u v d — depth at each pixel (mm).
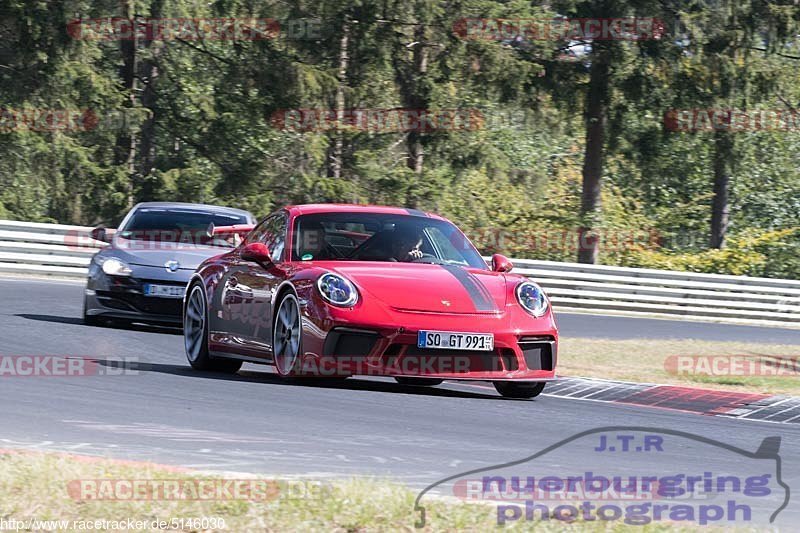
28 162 104562
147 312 42844
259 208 107938
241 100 111000
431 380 33531
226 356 32781
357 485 17484
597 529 15594
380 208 33406
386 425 24938
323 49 105188
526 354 29203
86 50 100500
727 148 104875
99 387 28594
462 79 104938
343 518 15617
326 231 31641
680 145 120812
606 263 113812
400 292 28641
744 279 81375
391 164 114875
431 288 29016
